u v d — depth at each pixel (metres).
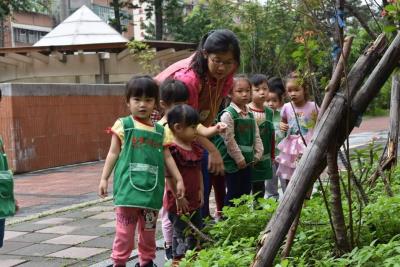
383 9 3.49
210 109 4.66
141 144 4.04
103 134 13.00
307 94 5.98
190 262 3.45
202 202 4.56
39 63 14.88
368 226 3.77
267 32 8.81
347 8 3.89
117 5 23.44
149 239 4.10
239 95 5.40
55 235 5.80
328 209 3.34
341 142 3.14
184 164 4.33
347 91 2.98
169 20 22.84
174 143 4.31
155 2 22.47
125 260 4.04
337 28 3.14
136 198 3.95
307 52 3.38
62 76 14.87
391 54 3.05
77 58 14.62
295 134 6.01
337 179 3.24
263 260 2.73
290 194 2.82
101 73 14.55
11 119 10.71
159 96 4.34
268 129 5.85
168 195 4.36
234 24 11.95
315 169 2.89
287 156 6.08
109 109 13.14
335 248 3.40
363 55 3.12
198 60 4.42
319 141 2.92
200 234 3.97
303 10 3.57
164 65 14.69
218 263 3.19
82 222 6.41
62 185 9.47
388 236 3.66
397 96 4.79
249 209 4.30
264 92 5.87
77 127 12.30
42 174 10.83
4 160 4.22
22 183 9.73
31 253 5.11
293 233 3.13
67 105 12.05
